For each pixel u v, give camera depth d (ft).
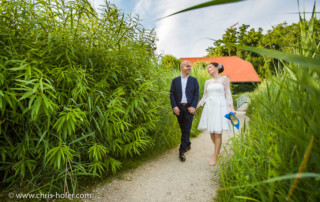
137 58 8.56
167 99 11.96
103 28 7.19
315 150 2.48
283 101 3.72
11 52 5.16
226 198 5.16
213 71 9.38
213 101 8.79
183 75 10.02
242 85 62.85
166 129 11.50
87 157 7.12
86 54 6.57
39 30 5.82
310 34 3.14
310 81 1.63
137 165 8.55
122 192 6.39
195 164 8.79
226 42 1.60
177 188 6.66
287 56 1.22
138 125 8.48
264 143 4.57
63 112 5.49
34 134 5.65
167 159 9.48
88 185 6.70
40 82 4.79
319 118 2.24
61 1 6.02
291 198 2.96
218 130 8.37
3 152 5.16
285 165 3.37
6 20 5.43
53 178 5.72
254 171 4.48
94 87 6.67
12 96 4.59
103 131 7.05
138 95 7.91
